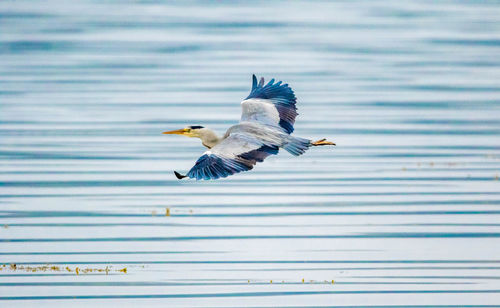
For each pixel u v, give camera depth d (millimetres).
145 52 35000
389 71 30781
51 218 15430
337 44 36844
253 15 45844
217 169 8922
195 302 11953
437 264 13312
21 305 11789
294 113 10141
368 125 22812
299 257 13570
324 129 22328
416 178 18094
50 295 12148
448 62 32469
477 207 16062
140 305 11844
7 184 17516
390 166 19109
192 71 30938
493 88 27734
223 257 13570
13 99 26109
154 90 27547
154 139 21406
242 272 13008
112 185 17562
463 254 13680
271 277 12836
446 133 22047
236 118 23156
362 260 13484
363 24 42406
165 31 40469
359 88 27719
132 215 15664
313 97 26281
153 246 14062
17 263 13281
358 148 20656
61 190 17141
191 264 13312
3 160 19344
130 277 12805
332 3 50844
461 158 19688
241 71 30781
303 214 15742
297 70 30953
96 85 28422
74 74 30406
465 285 12539
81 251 13812
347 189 17344
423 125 22891
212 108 24547
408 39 37875
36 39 37938
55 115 23953
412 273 12984
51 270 13031
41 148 20406
